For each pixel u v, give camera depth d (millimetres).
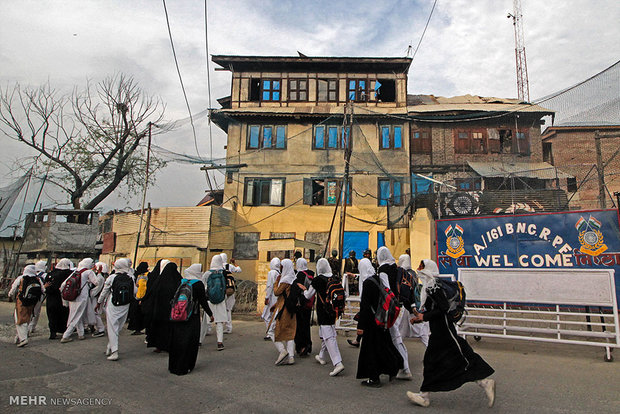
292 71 25156
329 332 5984
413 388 5176
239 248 23109
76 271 8742
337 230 22625
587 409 4227
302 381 5520
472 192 15086
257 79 25250
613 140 14711
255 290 17688
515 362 6473
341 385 5324
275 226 23141
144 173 24875
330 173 23391
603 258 8977
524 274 7398
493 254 10414
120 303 6969
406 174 22922
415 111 23438
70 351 7590
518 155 21359
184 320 5898
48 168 23906
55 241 21062
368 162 23219
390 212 22312
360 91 24688
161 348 7137
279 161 23828
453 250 11016
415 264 15367
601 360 6582
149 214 21906
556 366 6188
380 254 5684
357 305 10070
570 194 15250
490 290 7664
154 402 4621
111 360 6809
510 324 9297
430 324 4555
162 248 19938
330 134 23922
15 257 24547
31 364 6477
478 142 22688
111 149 25125
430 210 16172
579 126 13008
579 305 6852
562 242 9547
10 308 16047
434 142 23234
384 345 5254
